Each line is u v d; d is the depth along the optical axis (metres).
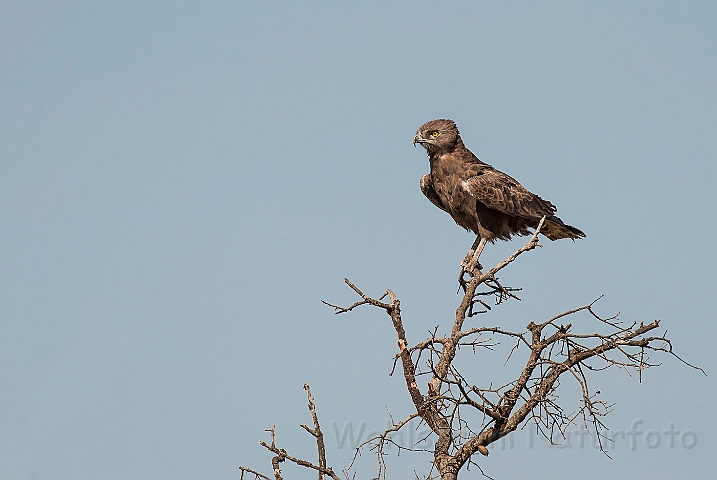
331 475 11.64
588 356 11.89
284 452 11.72
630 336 11.78
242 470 11.54
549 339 12.06
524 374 12.06
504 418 11.96
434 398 11.81
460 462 12.02
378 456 11.63
